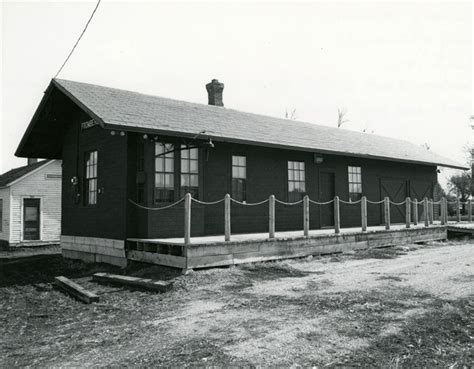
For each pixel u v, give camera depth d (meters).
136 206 11.87
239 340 5.53
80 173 14.27
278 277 9.67
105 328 6.42
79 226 14.18
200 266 10.11
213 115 15.21
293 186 15.66
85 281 10.44
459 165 22.58
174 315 6.89
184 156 12.40
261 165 14.71
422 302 7.15
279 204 15.13
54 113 14.45
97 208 13.11
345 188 17.44
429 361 4.85
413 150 22.30
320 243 12.86
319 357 4.95
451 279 8.95
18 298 9.14
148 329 6.21
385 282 8.76
